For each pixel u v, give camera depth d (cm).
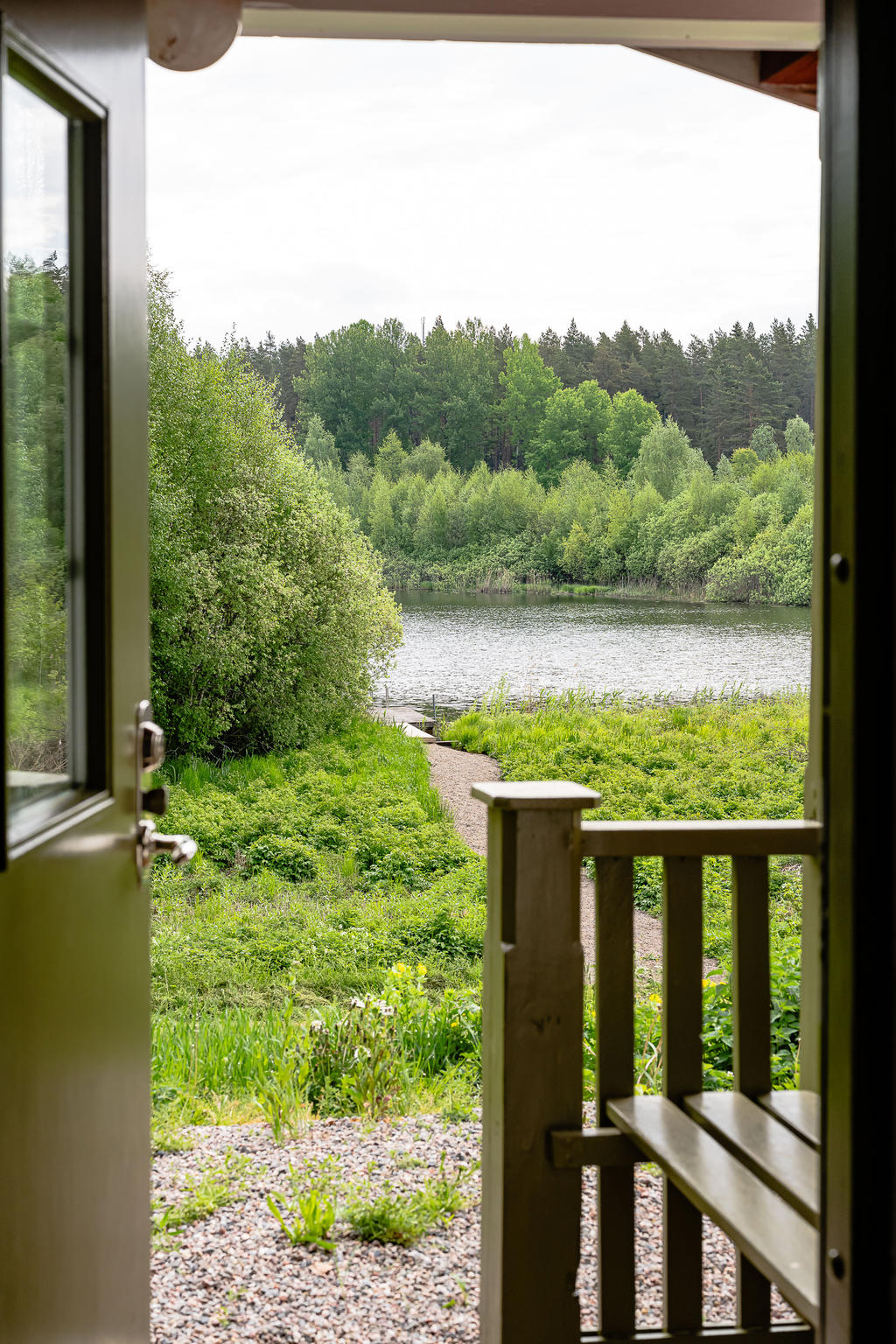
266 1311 233
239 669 1477
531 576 7769
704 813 1289
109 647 156
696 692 2586
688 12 242
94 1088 150
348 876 998
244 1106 377
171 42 229
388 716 2200
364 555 1755
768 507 6956
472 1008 469
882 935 96
